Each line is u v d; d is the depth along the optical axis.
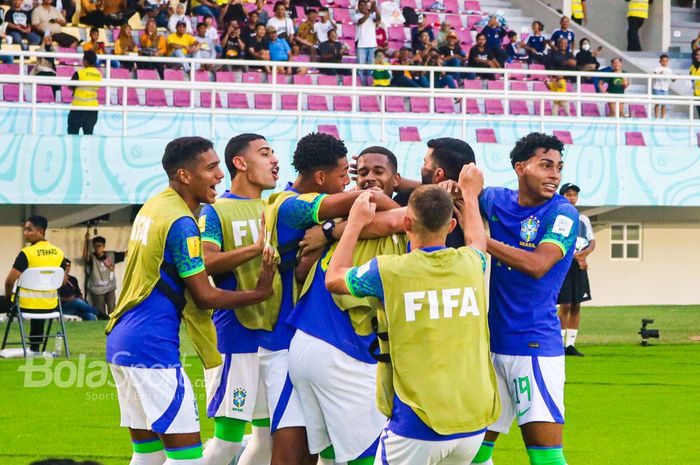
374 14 28.75
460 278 6.34
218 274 7.86
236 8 28.33
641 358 17.09
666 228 27.70
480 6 34.28
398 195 7.91
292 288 7.46
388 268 6.31
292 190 7.45
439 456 6.30
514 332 7.50
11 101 24.72
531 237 7.59
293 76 26.62
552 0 35.41
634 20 35.12
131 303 7.12
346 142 22.70
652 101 24.50
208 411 8.03
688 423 11.87
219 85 21.75
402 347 6.27
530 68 29.64
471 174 6.80
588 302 27.22
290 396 7.33
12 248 23.30
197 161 7.37
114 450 10.25
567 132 25.88
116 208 22.98
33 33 26.42
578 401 13.24
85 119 21.88
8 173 20.91
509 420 7.66
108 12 28.12
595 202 23.89
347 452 7.02
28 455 10.00
